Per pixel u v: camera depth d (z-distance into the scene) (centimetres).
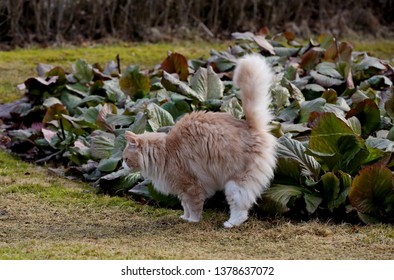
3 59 1465
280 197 734
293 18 1756
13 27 1576
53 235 707
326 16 1766
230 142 702
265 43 1159
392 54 1588
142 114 842
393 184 708
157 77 1112
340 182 741
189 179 721
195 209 732
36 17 1592
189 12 1702
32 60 1468
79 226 739
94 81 1160
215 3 1703
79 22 1645
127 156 727
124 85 1053
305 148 767
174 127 736
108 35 1652
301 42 1648
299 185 759
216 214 768
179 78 1099
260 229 713
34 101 1138
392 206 721
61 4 1595
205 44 1644
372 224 720
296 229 707
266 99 721
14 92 1298
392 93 872
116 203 814
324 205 747
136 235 706
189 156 714
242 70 714
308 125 820
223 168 705
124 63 1465
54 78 1122
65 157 979
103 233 714
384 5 1803
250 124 713
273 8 1727
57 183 895
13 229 727
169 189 734
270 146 719
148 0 1658
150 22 1667
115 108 968
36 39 1595
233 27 1714
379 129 845
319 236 694
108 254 642
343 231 705
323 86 1023
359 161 754
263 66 720
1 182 887
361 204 717
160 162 721
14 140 1034
